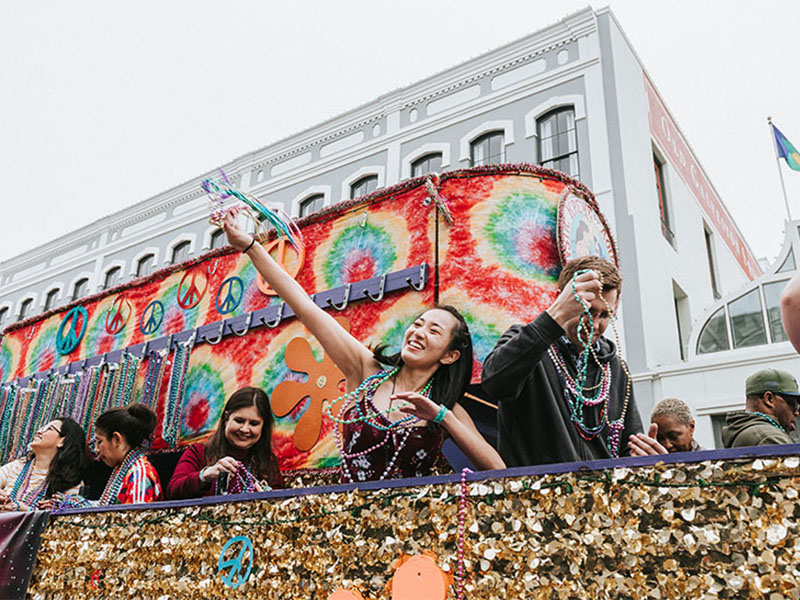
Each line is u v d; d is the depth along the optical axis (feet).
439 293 13.23
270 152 60.18
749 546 4.69
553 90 46.42
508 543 5.77
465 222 13.57
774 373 11.71
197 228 60.59
